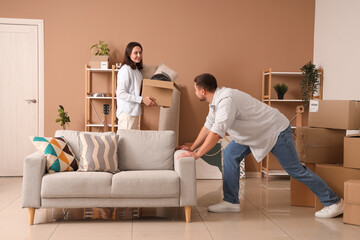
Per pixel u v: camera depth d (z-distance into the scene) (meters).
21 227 2.94
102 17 5.33
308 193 3.69
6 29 5.21
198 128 5.49
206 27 5.48
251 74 5.54
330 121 3.54
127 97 3.80
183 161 3.08
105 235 2.76
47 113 5.31
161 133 3.61
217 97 3.15
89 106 5.35
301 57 5.58
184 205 3.08
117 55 5.36
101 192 2.96
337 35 4.83
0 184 4.74
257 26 5.54
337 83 4.84
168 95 3.79
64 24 5.29
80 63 5.32
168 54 5.43
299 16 5.57
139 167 3.48
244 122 3.15
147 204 3.04
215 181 5.16
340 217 3.30
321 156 3.60
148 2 5.39
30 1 5.22
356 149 3.25
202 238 2.71
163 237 2.73
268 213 3.44
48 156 3.10
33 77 5.29
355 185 3.03
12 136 5.30
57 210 3.48
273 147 3.22
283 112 5.57
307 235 2.79
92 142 3.34
